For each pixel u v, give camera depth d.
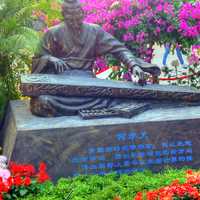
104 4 6.48
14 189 4.37
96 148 4.98
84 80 5.47
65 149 4.95
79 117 5.24
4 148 5.57
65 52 5.68
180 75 6.95
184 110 5.43
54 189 4.48
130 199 4.15
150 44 6.48
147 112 5.38
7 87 6.74
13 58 6.60
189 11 6.16
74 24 5.54
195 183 4.07
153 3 6.34
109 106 5.40
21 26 6.37
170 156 5.09
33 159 4.91
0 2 6.51
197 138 5.12
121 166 5.01
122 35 6.44
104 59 6.54
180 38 6.36
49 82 5.23
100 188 4.54
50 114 5.26
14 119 5.36
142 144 5.05
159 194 3.91
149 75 5.71
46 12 6.93
